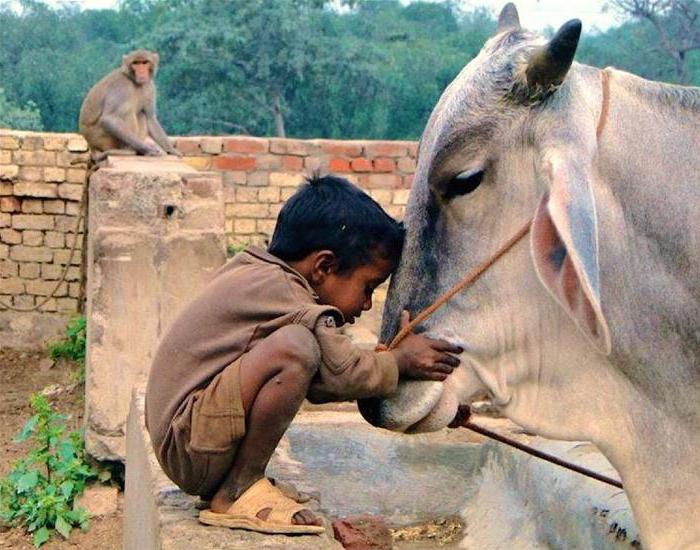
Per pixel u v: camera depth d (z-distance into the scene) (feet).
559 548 13.87
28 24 96.53
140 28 101.30
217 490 10.34
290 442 17.62
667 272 10.43
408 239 10.67
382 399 10.68
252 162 40.60
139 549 13.17
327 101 85.20
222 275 10.46
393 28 104.63
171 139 40.70
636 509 10.83
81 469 22.07
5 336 38.50
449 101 10.51
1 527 21.45
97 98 39.75
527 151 10.07
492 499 15.72
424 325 10.57
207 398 9.87
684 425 10.57
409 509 15.80
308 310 9.89
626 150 10.38
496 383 10.63
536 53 9.86
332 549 9.69
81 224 38.68
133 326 21.57
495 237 10.34
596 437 10.66
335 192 10.48
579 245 9.21
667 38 80.43
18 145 38.32
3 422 28.96
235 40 80.12
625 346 10.46
